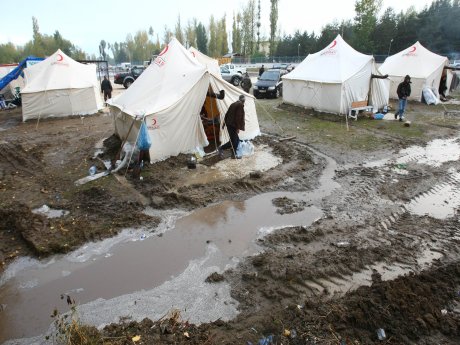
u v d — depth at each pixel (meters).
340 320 3.79
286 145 10.27
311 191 7.21
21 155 9.85
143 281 4.61
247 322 3.86
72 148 10.45
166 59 9.98
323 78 14.18
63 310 4.15
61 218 6.11
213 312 4.05
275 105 17.28
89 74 16.25
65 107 15.23
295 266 4.75
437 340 3.56
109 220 6.05
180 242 5.48
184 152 9.13
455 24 41.44
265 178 7.74
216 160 8.95
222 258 5.06
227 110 9.28
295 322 3.81
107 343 3.55
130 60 86.25
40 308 4.19
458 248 5.15
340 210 6.38
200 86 8.83
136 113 8.41
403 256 4.96
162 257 5.11
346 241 5.38
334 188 7.33
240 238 5.57
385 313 3.82
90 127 13.29
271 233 5.65
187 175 7.96
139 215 6.18
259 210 6.46
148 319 3.94
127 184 7.51
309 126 12.68
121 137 10.15
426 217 6.08
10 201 6.81
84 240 5.49
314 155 9.41
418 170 8.27
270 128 12.46
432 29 41.53
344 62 14.12
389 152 9.65
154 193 7.01
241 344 3.55
